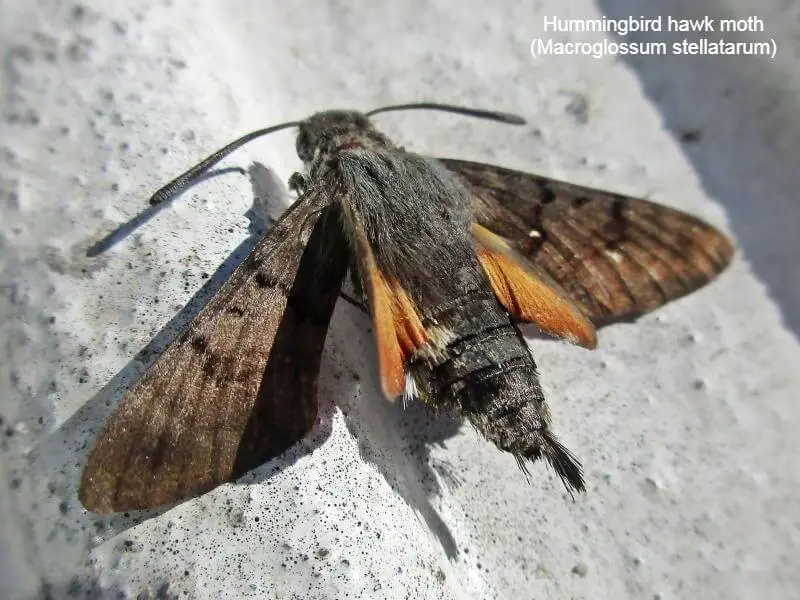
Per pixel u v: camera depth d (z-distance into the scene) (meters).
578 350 0.05
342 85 0.06
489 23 0.06
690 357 0.05
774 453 0.05
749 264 0.05
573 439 0.05
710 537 0.05
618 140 0.06
